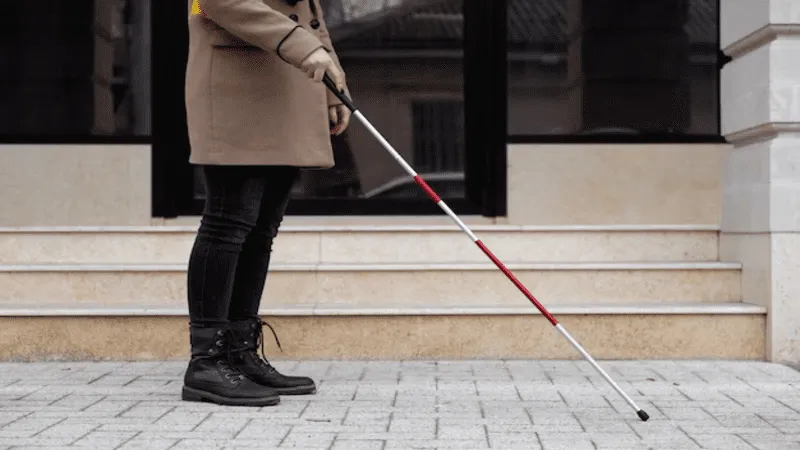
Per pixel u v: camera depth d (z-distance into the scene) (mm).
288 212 5180
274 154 3094
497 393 3254
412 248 4527
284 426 2756
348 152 5223
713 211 5207
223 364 3117
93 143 5191
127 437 2605
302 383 3242
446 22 5238
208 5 3021
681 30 5238
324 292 4184
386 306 4055
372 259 4523
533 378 3529
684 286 4238
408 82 5242
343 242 4516
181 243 4527
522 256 4539
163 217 5125
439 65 5242
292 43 2984
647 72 5234
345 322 3920
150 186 5191
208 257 3143
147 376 3576
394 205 5219
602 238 4551
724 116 4453
